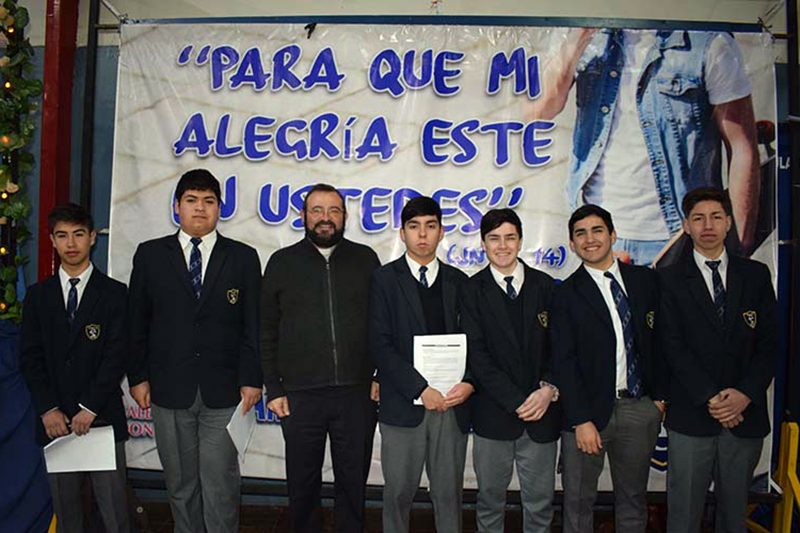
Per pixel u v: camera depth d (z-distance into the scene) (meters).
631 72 2.60
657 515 2.71
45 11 2.86
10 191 2.53
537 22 2.68
